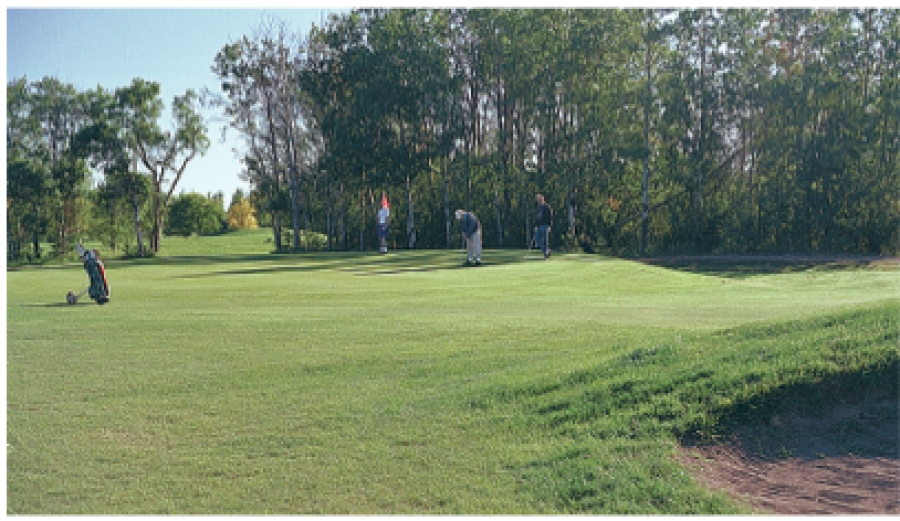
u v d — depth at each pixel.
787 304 15.59
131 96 56.44
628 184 46.81
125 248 60.31
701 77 43.69
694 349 8.93
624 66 45.62
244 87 54.00
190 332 12.32
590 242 44.66
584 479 6.00
